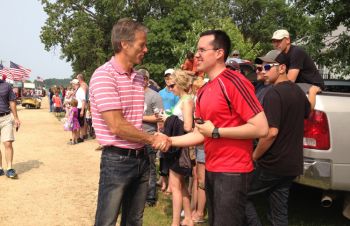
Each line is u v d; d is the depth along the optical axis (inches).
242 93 111.7
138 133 123.3
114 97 120.9
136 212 134.7
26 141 508.7
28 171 323.6
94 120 125.7
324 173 163.2
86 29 1477.6
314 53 527.8
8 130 296.5
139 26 124.1
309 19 558.9
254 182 148.9
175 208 187.2
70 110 483.2
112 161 124.3
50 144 481.4
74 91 545.3
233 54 326.3
